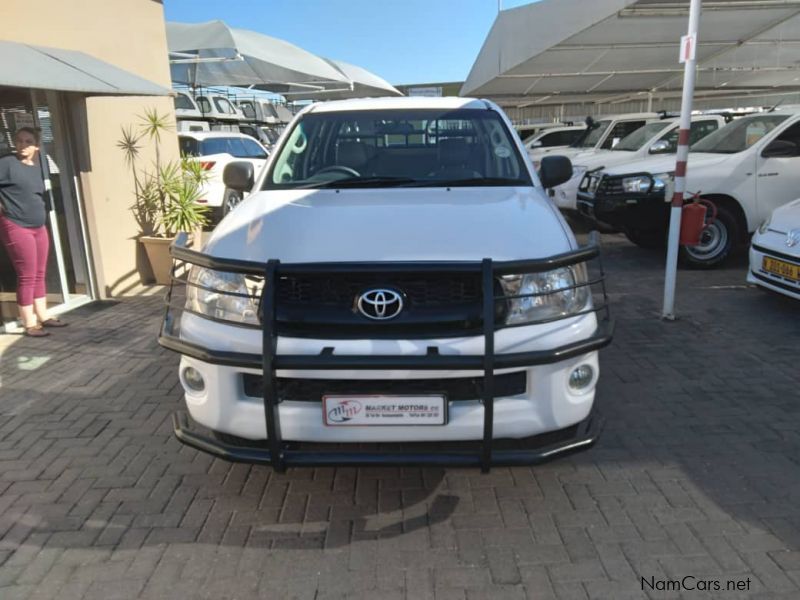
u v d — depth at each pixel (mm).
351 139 4156
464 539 2873
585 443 2777
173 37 14367
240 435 2773
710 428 3824
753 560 2682
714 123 10891
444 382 2666
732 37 13758
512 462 2654
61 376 4797
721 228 7648
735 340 5273
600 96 21188
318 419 2676
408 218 3055
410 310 2615
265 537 2908
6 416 4148
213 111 17562
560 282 2770
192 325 2832
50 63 5773
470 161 3984
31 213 5449
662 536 2852
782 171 7578
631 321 5824
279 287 2686
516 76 16719
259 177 4004
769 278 5758
